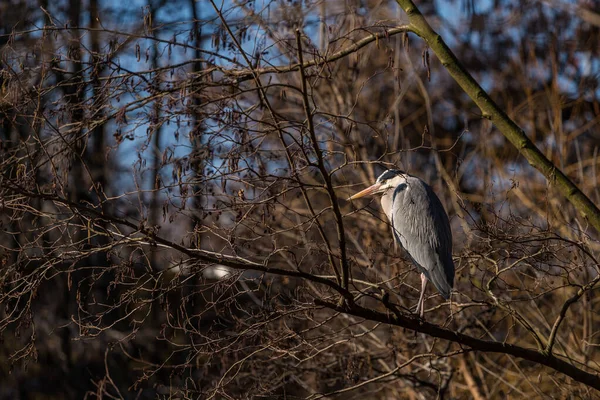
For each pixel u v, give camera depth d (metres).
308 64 9.41
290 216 14.86
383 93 22.55
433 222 10.66
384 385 14.41
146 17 9.07
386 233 14.68
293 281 12.59
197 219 8.41
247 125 8.82
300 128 7.82
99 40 10.27
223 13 9.88
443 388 12.86
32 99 8.55
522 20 21.98
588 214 9.33
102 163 17.14
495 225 8.85
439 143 22.78
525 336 14.36
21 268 8.37
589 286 8.67
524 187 16.38
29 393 19.14
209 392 10.64
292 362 13.79
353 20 11.69
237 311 11.88
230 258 8.67
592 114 20.48
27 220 11.05
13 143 9.70
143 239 7.85
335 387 13.81
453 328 13.31
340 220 7.84
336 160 13.81
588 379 8.88
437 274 10.37
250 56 8.69
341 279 8.22
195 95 8.84
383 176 11.94
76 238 10.96
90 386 19.03
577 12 20.47
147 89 8.84
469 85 9.83
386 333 15.09
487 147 16.38
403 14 16.55
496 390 15.02
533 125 17.69
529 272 12.30
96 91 9.17
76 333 19.48
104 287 19.64
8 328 19.89
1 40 11.26
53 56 9.39
